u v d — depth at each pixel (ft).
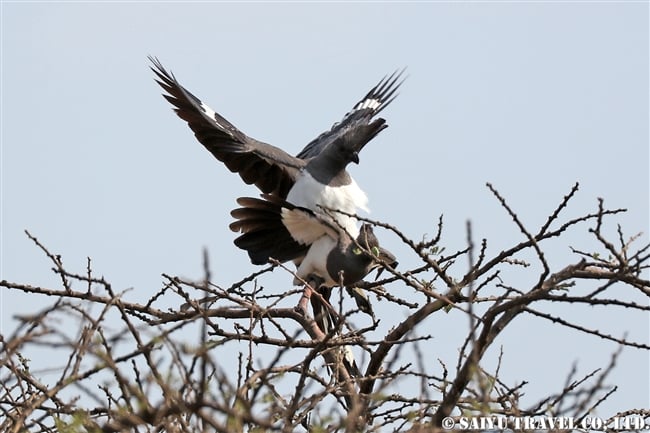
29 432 35.60
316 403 35.32
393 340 43.29
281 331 42.96
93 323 33.45
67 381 32.96
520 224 38.19
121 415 31.83
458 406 39.06
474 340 34.88
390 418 38.22
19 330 34.19
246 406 30.86
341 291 38.34
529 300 37.81
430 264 43.42
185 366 32.19
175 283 42.57
